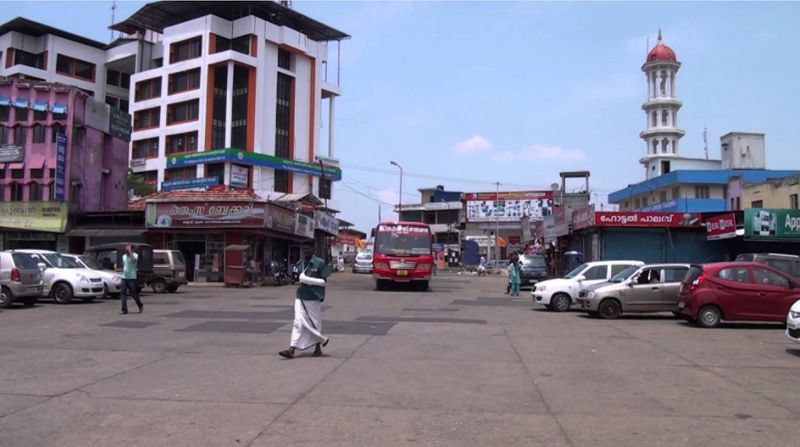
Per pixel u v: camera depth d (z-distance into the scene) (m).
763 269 15.90
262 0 68.69
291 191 70.56
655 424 6.58
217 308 19.66
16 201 35.50
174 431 6.18
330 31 77.69
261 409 7.06
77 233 35.44
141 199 40.78
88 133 37.47
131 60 76.38
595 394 7.98
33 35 75.00
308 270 10.73
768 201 38.44
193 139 68.38
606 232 35.34
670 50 72.62
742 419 6.81
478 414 6.93
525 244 61.81
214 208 34.25
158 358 10.43
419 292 29.44
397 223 30.70
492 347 12.02
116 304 21.06
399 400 7.56
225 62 66.50
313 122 75.25
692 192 57.59
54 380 8.59
